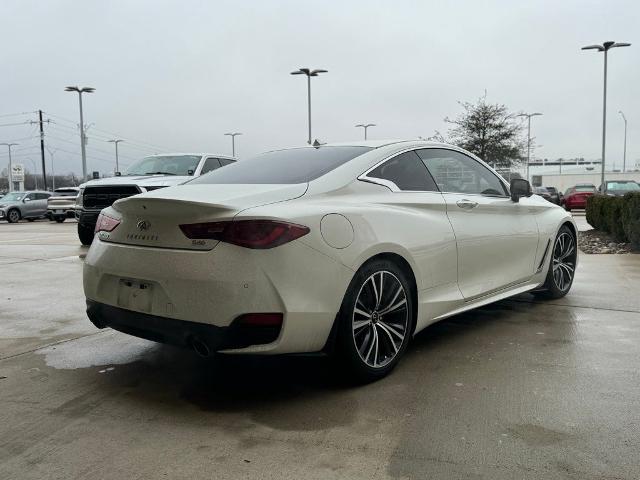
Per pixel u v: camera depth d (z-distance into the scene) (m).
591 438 2.81
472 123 34.19
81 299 6.16
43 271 8.12
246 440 2.84
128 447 2.78
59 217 27.27
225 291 3.02
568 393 3.37
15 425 3.03
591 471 2.51
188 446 2.78
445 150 4.66
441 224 4.12
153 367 3.94
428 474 2.50
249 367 3.92
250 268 3.03
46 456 2.69
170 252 3.19
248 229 3.05
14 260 9.36
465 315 5.25
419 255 3.87
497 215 4.84
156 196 3.29
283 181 3.73
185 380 3.69
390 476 2.49
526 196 5.00
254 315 3.03
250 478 2.49
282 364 3.98
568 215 5.91
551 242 5.57
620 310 5.39
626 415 3.07
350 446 2.76
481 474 2.50
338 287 3.29
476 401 3.28
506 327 4.82
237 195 3.35
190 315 3.10
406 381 3.61
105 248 3.55
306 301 3.15
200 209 3.11
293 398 3.37
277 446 2.77
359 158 3.97
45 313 5.52
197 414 3.16
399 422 3.02
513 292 5.05
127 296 3.41
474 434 2.87
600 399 3.28
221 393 3.46
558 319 5.06
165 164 11.51
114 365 3.99
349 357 3.41
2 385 3.61
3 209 27.61
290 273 3.09
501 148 33.81
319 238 3.24
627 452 2.67
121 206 3.47
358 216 3.52
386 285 3.65
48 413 3.18
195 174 11.02
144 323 3.33
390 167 4.08
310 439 2.84
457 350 4.22
